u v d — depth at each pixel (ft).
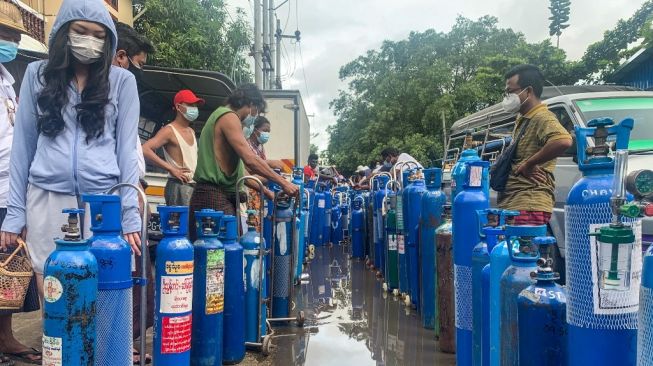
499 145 22.98
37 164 8.95
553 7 67.72
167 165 14.70
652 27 44.21
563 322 6.51
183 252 9.29
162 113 28.09
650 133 16.93
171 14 49.52
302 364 12.12
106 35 8.98
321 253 32.94
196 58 48.83
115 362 7.75
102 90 8.95
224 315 11.66
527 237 7.21
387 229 20.51
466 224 9.86
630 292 5.73
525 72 12.25
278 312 15.96
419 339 14.11
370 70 98.22
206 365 10.57
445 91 87.20
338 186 41.70
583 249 5.94
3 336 11.44
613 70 58.75
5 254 9.44
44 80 9.04
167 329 9.23
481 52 87.76
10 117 11.34
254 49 51.80
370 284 22.30
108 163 9.16
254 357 12.53
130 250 8.04
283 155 36.09
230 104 14.32
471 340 9.87
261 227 12.76
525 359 6.69
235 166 13.05
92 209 7.82
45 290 7.00
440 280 12.84
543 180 11.89
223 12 56.03
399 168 19.94
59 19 8.80
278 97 36.17
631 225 5.76
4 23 10.78
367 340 14.07
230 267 11.61
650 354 4.84
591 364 5.85
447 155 34.32
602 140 6.14
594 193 5.92
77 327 6.95
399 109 89.81
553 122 11.57
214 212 10.71
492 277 7.88
